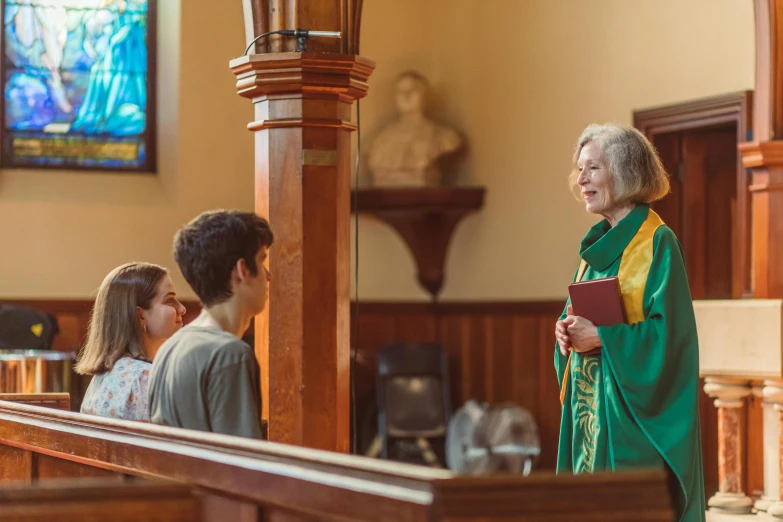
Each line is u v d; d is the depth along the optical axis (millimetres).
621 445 3242
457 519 1888
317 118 4426
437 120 10109
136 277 3709
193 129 9602
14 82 9469
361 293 10023
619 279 3396
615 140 3463
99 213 9461
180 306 3773
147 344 3717
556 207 9188
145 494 2455
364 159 9953
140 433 2926
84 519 2320
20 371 6816
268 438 4438
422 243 10008
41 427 3715
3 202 9250
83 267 9383
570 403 3592
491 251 9758
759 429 6043
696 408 3270
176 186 9586
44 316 8086
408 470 2012
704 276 8148
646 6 8344
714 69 7750
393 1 10117
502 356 9625
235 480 2441
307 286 4410
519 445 8969
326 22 4520
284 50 4480
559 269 9156
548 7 9250
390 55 10094
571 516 1941
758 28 6473
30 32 9531
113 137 9664
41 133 9508
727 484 5777
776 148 6223
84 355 3676
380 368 9383
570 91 9062
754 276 6391
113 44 9703
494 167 9750
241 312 2734
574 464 3471
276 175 4453
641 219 3443
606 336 3260
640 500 1978
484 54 9859
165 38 9719
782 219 6258
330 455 2229
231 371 2574
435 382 9461
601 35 8773
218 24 9680
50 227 9336
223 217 2717
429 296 10133
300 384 4395
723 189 8148
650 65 8305
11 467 4086
